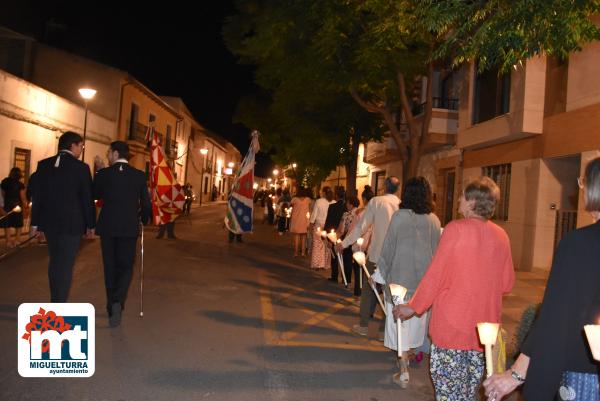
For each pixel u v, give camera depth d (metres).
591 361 2.28
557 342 2.29
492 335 3.03
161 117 40.38
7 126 17.59
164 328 6.74
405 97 13.80
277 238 21.20
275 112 21.67
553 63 12.82
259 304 8.53
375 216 6.91
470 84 16.23
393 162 25.48
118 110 30.25
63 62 29.75
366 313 7.02
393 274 5.25
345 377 5.39
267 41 13.55
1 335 5.98
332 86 13.48
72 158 6.18
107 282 6.56
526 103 13.08
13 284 8.76
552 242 13.13
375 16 12.12
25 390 4.60
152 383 4.90
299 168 30.02
